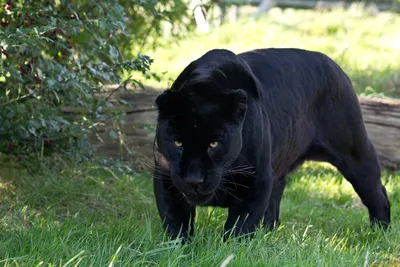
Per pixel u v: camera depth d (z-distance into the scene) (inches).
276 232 200.2
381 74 438.0
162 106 165.0
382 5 781.9
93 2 220.8
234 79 178.7
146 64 224.8
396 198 277.6
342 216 251.0
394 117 306.0
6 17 216.4
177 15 326.0
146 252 161.3
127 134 289.0
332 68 217.0
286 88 201.0
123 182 260.5
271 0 757.3
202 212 227.1
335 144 220.1
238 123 166.9
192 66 182.9
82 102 231.5
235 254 168.2
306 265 164.6
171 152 166.6
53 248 165.2
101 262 159.3
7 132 224.2
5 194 228.4
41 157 233.6
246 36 594.6
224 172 172.6
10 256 165.0
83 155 242.2
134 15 311.0
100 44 233.3
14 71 203.3
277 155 198.1
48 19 220.7
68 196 233.8
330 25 625.3
